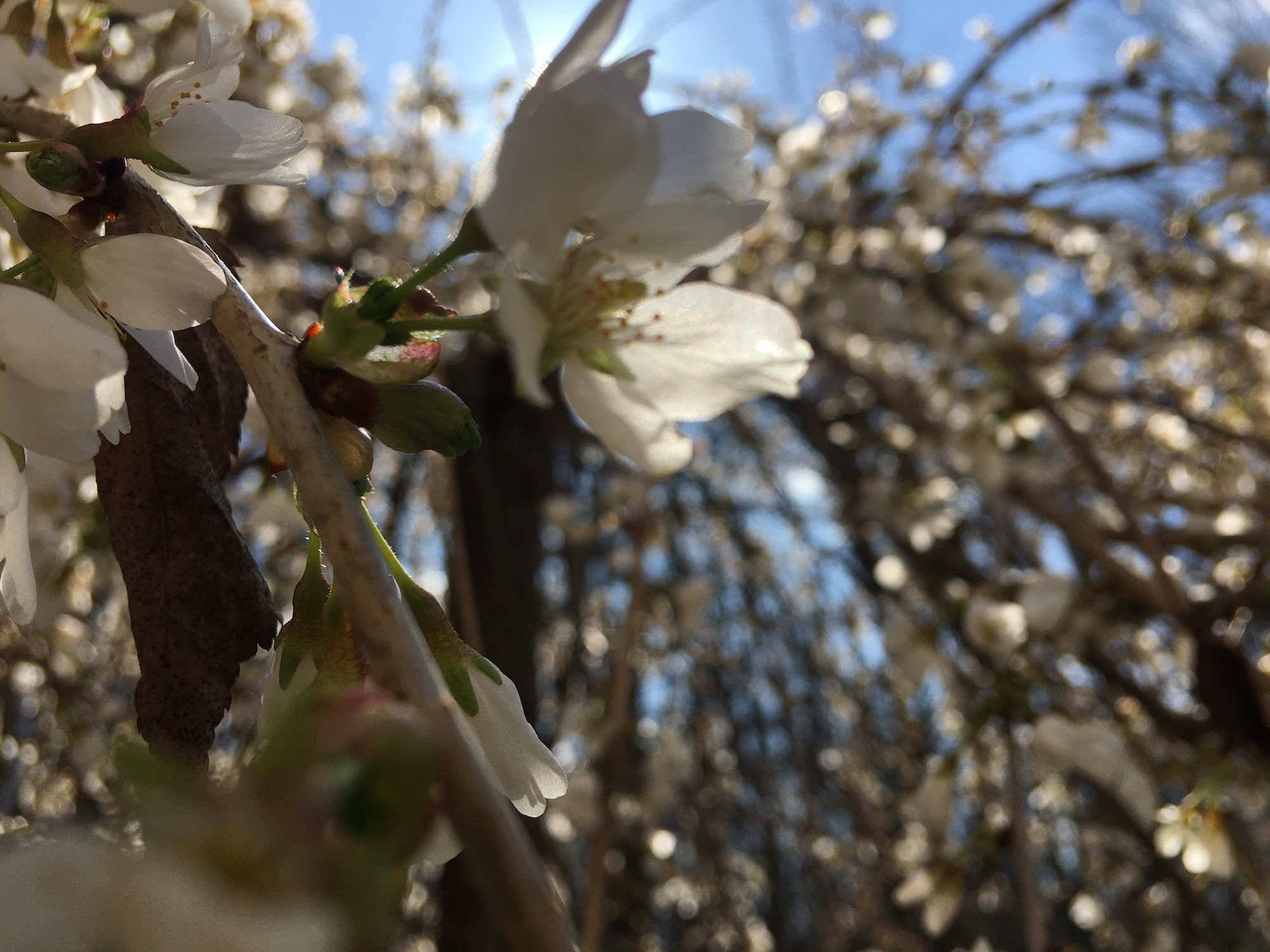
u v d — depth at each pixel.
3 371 0.09
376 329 0.08
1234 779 0.26
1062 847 0.43
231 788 0.05
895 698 0.46
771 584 0.53
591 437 0.53
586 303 0.09
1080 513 0.39
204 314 0.09
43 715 0.32
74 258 0.09
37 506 0.20
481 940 0.36
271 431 0.08
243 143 0.11
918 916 0.45
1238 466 0.45
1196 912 0.33
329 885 0.05
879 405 0.50
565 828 0.35
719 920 0.44
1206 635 0.26
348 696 0.05
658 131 0.08
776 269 0.47
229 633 0.10
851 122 0.51
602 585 0.53
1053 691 0.26
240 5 0.13
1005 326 0.39
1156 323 0.47
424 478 0.47
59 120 0.11
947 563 0.44
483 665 0.09
